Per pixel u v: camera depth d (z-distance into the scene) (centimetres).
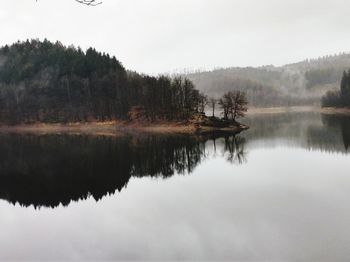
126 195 4706
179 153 8206
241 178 5262
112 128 16600
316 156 6919
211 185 4947
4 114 19588
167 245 2973
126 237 3209
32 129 18175
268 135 11212
